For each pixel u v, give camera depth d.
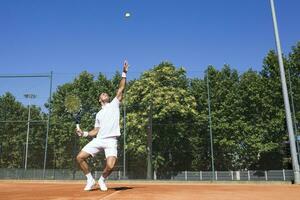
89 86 34.38
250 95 30.05
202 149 27.02
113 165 6.04
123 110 24.98
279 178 23.48
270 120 28.61
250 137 29.30
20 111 23.50
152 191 5.72
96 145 6.10
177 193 5.35
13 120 23.47
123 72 6.55
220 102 31.52
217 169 29.72
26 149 22.95
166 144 26.92
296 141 20.55
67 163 23.12
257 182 18.41
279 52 16.55
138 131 25.16
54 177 22.75
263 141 28.73
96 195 5.00
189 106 30.98
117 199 4.48
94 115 25.20
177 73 34.25
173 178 25.73
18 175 22.84
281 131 27.88
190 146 27.19
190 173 25.38
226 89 31.77
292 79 22.45
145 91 33.19
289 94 21.89
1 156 23.19
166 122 27.80
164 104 31.44
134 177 23.52
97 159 23.09
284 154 23.12
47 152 23.12
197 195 5.03
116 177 22.84
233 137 30.36
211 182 19.34
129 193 5.30
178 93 32.06
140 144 24.84
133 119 25.00
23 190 6.32
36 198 4.72
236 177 24.41
